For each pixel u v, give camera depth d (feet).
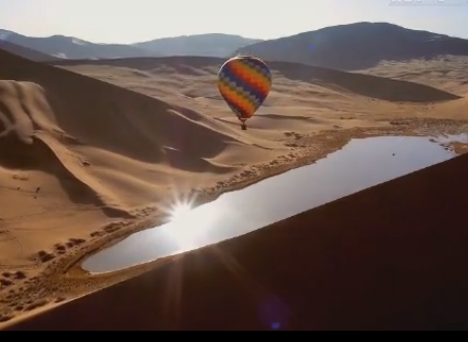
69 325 18.92
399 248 20.74
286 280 19.83
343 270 20.02
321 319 17.94
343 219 22.62
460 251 20.15
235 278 20.11
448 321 17.31
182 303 19.12
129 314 19.02
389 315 17.88
